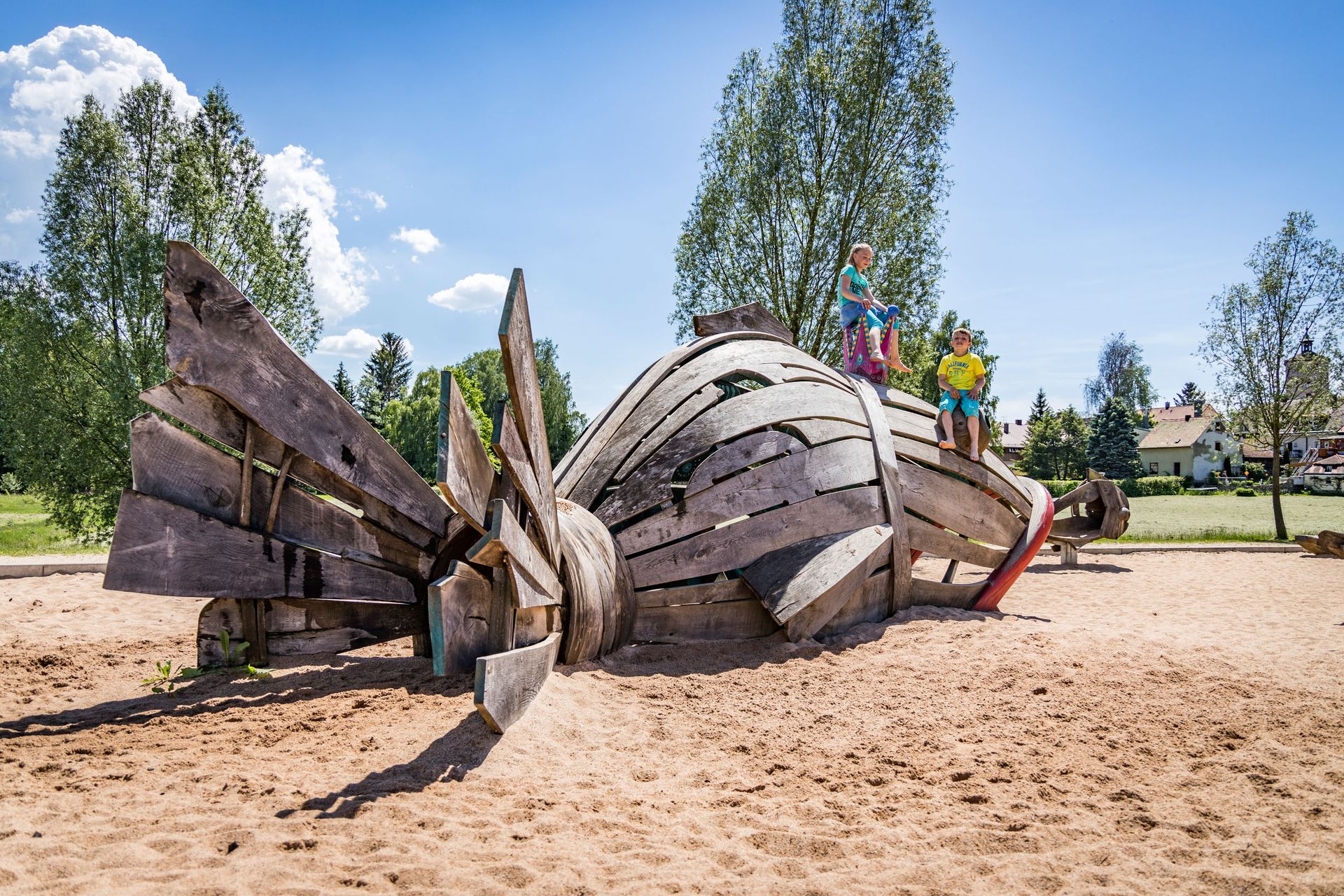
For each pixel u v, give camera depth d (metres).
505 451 3.84
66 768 3.52
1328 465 62.47
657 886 2.65
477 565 4.47
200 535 4.67
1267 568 13.67
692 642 6.16
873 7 20.58
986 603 8.10
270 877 2.52
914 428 7.98
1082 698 4.95
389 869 2.62
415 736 4.01
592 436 6.76
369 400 69.88
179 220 17.28
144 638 6.83
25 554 14.11
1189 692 5.04
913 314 21.92
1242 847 3.08
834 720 4.64
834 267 21.33
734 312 8.41
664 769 3.88
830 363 21.86
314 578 5.12
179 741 3.96
